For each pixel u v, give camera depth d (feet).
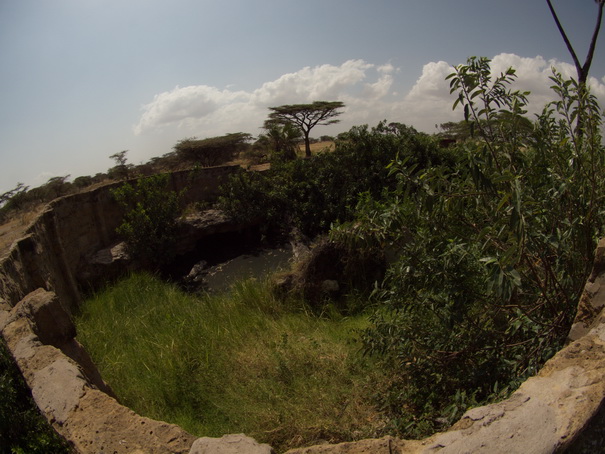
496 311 12.05
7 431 10.44
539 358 10.53
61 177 76.48
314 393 15.05
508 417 6.14
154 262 41.60
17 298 19.22
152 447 7.28
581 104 10.89
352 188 44.91
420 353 13.07
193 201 52.16
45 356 10.51
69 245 35.60
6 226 41.29
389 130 45.39
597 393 6.11
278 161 55.26
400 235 12.48
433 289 11.62
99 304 28.17
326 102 107.24
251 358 18.20
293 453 6.66
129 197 43.21
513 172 11.07
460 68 10.57
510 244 9.87
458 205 10.73
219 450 6.63
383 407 13.51
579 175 10.75
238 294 26.76
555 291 11.07
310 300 25.81
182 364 17.94
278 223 49.93
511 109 10.71
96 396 8.80
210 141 107.45
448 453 5.89
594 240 10.27
